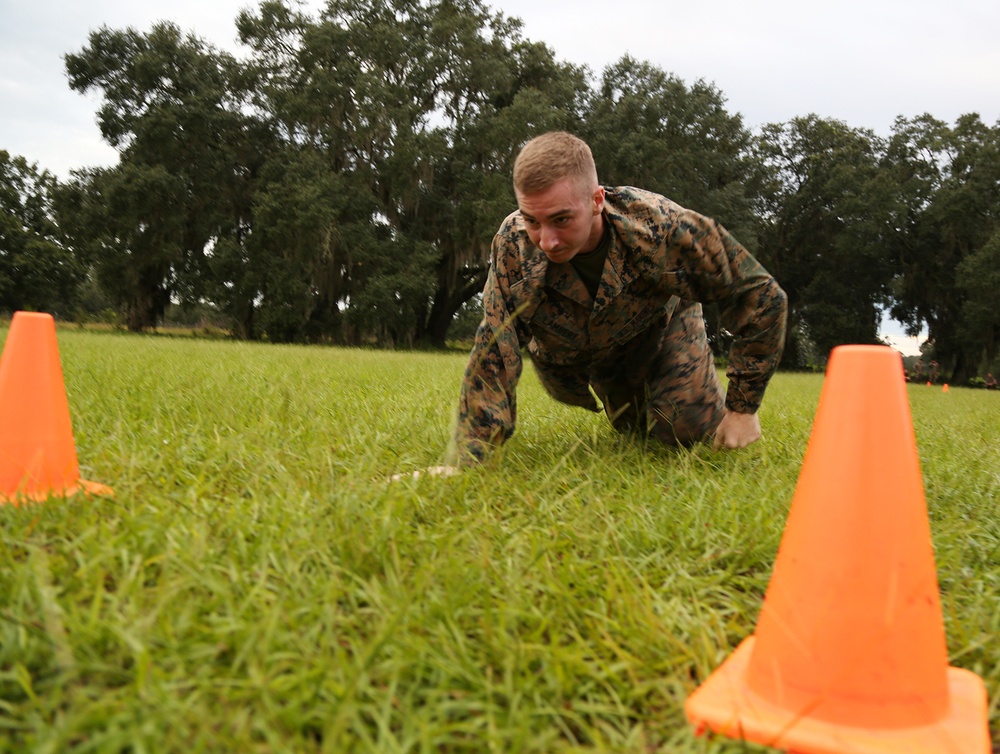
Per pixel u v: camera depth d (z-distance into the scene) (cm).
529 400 558
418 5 3781
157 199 3244
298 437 331
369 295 3209
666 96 3709
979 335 3719
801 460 357
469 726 125
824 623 138
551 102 3612
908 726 133
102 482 251
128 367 684
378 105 3322
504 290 292
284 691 131
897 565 138
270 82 3572
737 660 154
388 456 322
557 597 173
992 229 3881
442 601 163
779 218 4391
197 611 154
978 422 681
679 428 341
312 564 184
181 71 3606
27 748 113
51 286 4562
